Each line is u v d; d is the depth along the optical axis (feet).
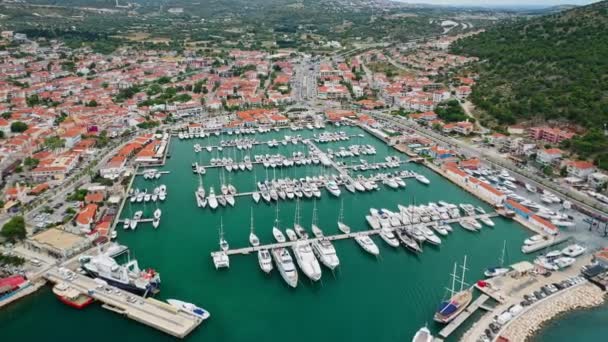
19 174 645.92
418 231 494.18
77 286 390.63
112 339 342.64
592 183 609.83
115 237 487.20
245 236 497.05
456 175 654.53
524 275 407.64
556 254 439.63
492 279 402.93
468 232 507.30
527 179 645.10
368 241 474.08
